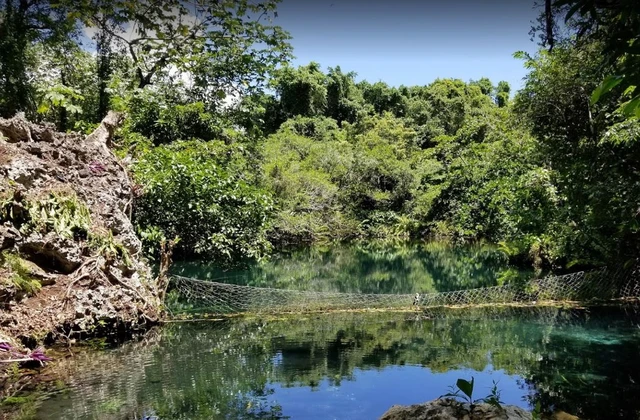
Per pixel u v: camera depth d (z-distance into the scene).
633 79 1.52
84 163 5.63
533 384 4.01
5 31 8.30
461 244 17.73
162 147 8.28
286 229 16.20
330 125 29.03
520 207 8.52
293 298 7.23
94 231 4.95
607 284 7.71
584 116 8.05
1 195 4.25
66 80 10.65
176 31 4.99
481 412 2.36
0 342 3.55
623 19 1.49
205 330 5.47
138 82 11.03
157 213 7.37
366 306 7.03
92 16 4.57
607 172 6.48
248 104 11.65
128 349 4.44
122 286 4.96
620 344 5.25
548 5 2.23
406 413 2.43
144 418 3.02
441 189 18.41
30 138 5.18
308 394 3.57
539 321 6.33
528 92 8.89
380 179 22.33
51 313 4.09
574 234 7.64
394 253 16.12
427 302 7.38
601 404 3.59
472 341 5.34
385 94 33.94
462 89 31.45
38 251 4.40
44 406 3.09
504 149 11.45
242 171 10.53
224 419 3.07
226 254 7.80
